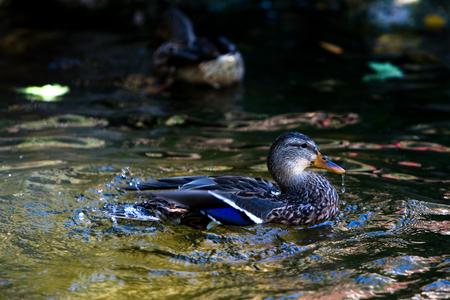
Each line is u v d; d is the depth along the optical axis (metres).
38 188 6.83
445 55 13.26
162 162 7.72
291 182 6.71
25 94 11.02
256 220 6.12
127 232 5.89
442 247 5.48
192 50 11.96
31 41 14.48
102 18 16.58
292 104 10.51
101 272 5.04
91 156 7.95
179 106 10.51
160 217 6.16
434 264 5.15
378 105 10.33
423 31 15.14
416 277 4.93
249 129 9.21
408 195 6.70
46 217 6.13
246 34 14.90
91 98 10.87
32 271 5.05
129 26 15.94
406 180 7.14
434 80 11.66
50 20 16.34
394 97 10.74
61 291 4.72
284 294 4.66
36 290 4.73
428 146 8.35
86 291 4.73
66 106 10.39
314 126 9.32
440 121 9.45
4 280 4.88
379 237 5.76
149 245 5.61
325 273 5.03
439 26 15.42
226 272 5.07
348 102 10.54
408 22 15.65
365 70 12.41
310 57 13.30
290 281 4.89
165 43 13.48
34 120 9.61
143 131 9.12
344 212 6.38
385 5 15.98
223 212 6.10
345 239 5.77
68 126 9.32
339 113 9.96
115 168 7.49
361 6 16.14
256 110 10.23
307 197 6.36
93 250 5.48
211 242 5.72
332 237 5.84
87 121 9.59
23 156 7.93
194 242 5.71
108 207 6.21
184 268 5.15
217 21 15.97
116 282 4.88
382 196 6.70
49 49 13.91
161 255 5.41
